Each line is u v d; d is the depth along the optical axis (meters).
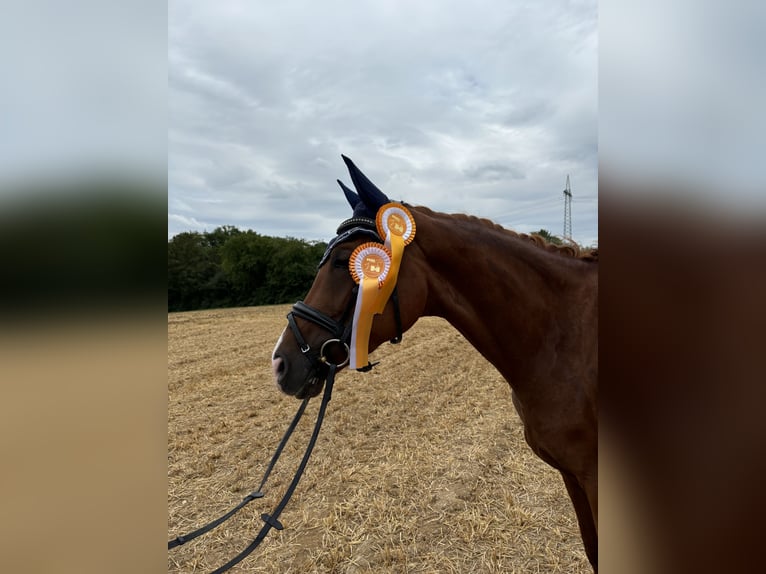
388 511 3.61
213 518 3.71
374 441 5.26
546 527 3.32
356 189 1.96
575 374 1.74
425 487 4.02
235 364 10.55
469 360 10.37
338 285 1.87
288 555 3.15
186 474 4.54
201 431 5.86
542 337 1.82
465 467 4.40
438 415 6.21
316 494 4.00
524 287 1.84
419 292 1.87
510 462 4.49
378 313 1.77
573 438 1.75
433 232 1.89
